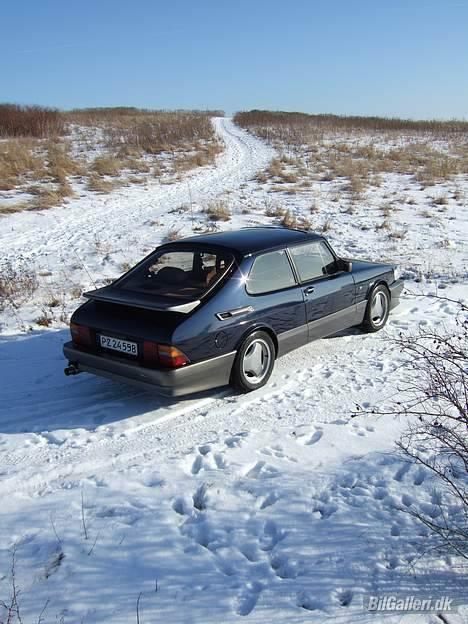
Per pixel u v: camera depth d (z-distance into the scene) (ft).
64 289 29.68
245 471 12.91
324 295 19.47
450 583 9.45
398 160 90.17
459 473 12.41
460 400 14.57
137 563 10.02
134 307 15.62
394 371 18.54
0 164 68.80
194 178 74.54
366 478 12.48
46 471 13.12
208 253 17.28
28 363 20.07
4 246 40.29
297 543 10.48
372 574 9.67
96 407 16.58
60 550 10.37
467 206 55.16
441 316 24.45
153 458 13.65
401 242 40.75
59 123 121.39
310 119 178.70
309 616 8.84
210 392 17.42
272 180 71.61
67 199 57.77
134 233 44.09
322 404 16.35
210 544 10.54
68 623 8.73
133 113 197.36
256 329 16.84
